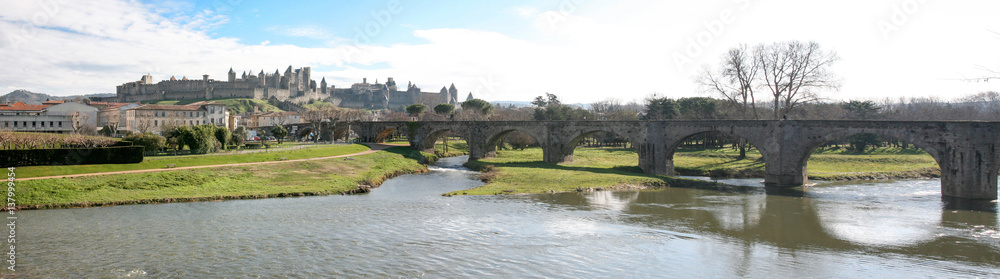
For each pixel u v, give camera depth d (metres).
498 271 31.31
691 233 41.91
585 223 45.16
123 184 56.22
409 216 47.00
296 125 165.12
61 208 48.62
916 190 68.75
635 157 116.00
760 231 42.94
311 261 32.78
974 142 60.16
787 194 64.56
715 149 131.50
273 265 31.86
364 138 141.12
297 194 58.97
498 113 196.88
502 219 46.25
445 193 61.97
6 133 78.31
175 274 30.06
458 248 36.22
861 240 40.12
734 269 32.44
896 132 65.75
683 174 92.06
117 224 42.38
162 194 54.88
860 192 66.75
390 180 78.38
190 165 69.44
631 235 40.84
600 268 32.25
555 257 34.41
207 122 178.62
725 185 72.00
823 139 71.19
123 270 30.64
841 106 137.38
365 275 30.20
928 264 33.88
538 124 107.88
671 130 88.12
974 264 33.84
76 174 58.19
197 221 43.84
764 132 76.56
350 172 77.50
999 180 77.12
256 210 49.19
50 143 73.31
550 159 106.19
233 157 77.44
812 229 43.88
